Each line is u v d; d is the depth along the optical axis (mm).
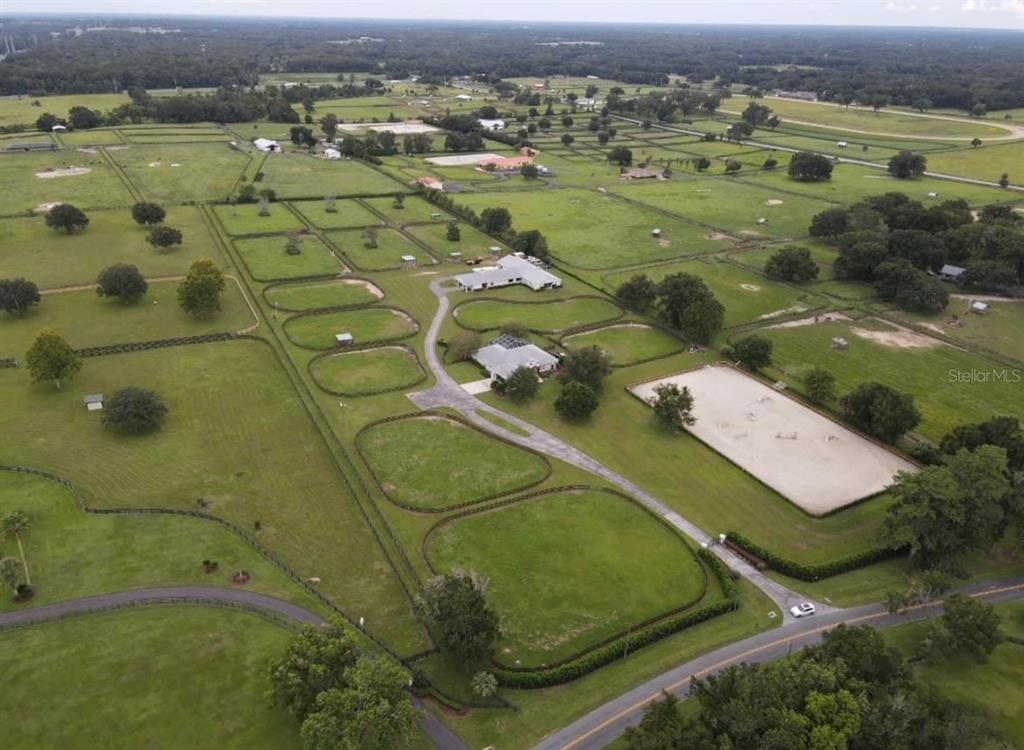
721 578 78125
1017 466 87875
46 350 106625
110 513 85125
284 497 89438
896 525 79688
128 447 97938
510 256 175125
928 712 57750
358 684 56469
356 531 84188
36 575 75250
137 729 59406
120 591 73688
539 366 121125
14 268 158125
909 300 150375
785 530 87250
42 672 64250
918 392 119562
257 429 103500
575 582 77688
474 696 64062
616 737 60406
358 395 112875
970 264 170125
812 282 168125
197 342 128750
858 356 131875
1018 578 80438
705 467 98812
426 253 181375
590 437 104750
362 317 142375
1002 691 65375
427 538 83375
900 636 71625
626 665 67750
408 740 56719
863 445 104750
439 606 67000
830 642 64562
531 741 60062
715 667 67688
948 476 78562
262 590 74812
